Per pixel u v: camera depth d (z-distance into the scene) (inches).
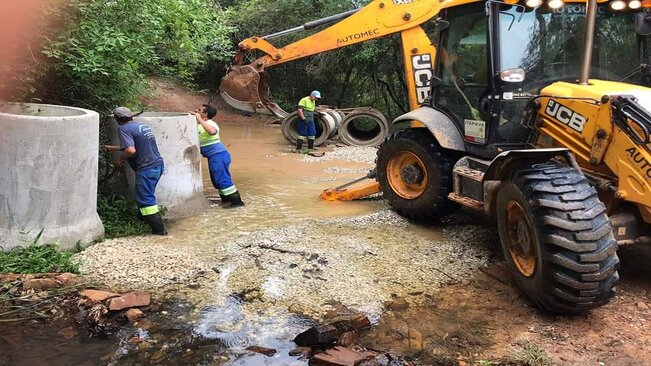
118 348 133.0
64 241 188.7
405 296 165.9
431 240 217.3
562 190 146.6
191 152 256.1
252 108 423.5
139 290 165.0
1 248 179.3
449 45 230.4
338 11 733.3
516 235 165.9
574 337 142.3
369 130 543.5
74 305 152.5
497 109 201.5
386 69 752.3
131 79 262.5
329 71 781.9
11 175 180.1
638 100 159.3
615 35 196.7
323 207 272.8
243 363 127.3
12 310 149.3
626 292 168.2
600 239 141.5
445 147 220.1
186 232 223.8
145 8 238.5
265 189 317.7
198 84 802.2
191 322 146.9
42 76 221.1
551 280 144.9
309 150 487.5
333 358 126.3
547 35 197.2
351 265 187.5
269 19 759.1
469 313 155.9
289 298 161.9
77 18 217.0
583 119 169.2
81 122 190.2
